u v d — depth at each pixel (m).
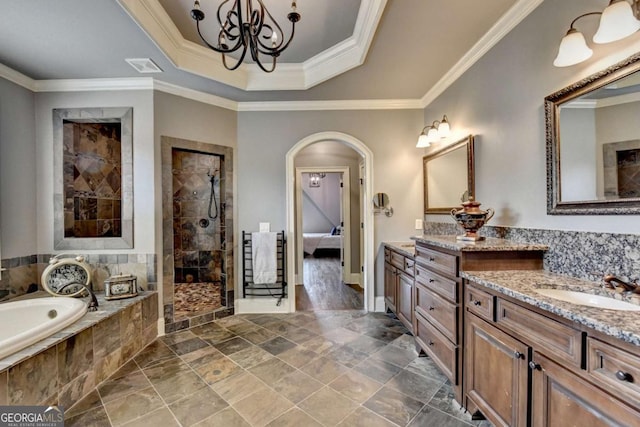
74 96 2.91
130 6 1.89
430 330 2.18
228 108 3.46
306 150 4.95
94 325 2.07
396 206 3.56
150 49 2.35
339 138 3.53
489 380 1.53
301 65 3.05
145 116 2.91
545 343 1.18
